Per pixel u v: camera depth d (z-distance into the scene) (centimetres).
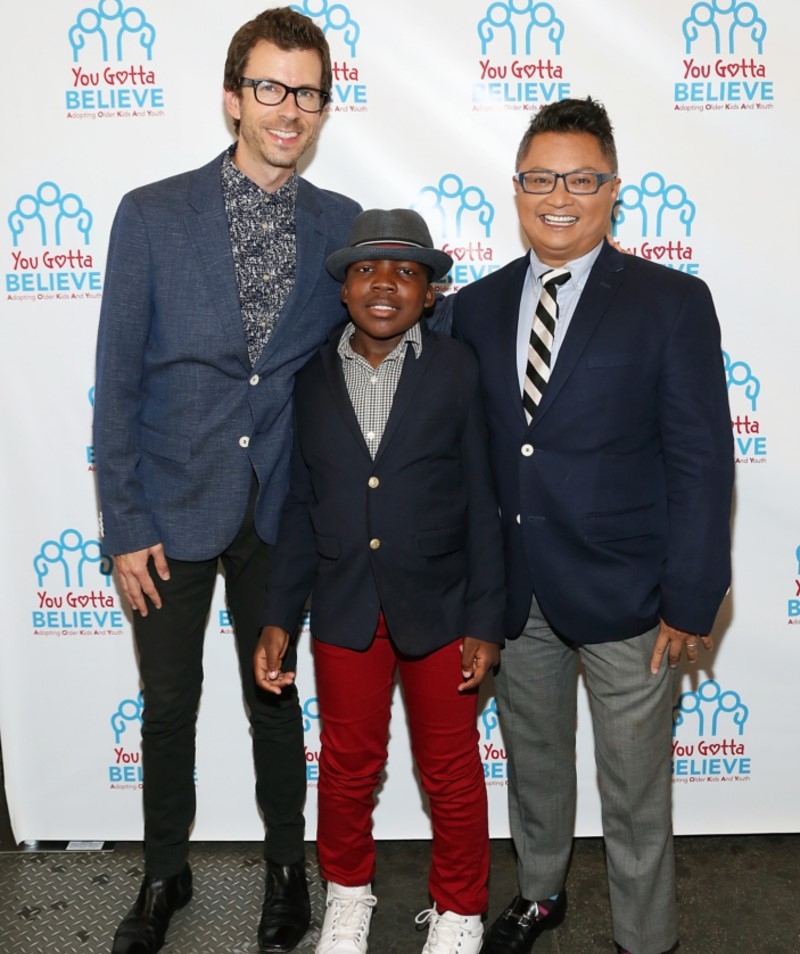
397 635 173
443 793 183
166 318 175
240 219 177
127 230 173
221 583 229
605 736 176
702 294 162
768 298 214
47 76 207
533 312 173
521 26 206
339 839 189
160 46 205
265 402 181
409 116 210
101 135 209
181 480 181
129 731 233
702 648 228
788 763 232
